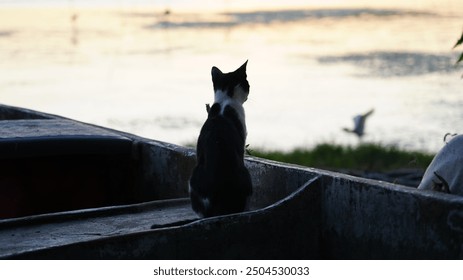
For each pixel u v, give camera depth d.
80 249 4.70
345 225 5.34
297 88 30.33
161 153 6.87
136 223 5.58
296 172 5.72
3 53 42.12
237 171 5.48
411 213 4.88
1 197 6.79
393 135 20.38
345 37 48.62
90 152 6.90
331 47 43.88
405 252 4.94
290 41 48.03
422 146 18.73
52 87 30.69
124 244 4.79
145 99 27.88
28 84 31.41
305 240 5.44
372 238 5.17
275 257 5.31
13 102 27.11
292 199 5.35
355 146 15.59
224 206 5.42
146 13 74.81
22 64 37.72
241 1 90.81
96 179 7.18
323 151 15.19
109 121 23.28
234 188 5.43
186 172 6.58
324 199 5.48
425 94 27.27
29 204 6.90
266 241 5.26
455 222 4.61
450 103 25.25
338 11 72.12
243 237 5.16
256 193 6.10
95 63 38.75
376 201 5.11
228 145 5.52
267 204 6.00
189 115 24.09
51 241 5.14
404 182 10.93
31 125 7.50
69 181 7.06
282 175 5.85
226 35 52.53
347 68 35.59
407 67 34.59
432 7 74.19
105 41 49.09
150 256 4.88
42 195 6.95
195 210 5.60
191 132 20.86
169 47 46.25
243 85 5.97
